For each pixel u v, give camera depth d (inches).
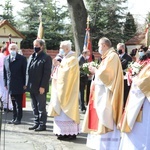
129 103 218.8
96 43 1261.1
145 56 227.6
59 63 283.6
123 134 224.8
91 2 1284.4
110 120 233.8
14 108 332.2
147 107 214.2
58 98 275.9
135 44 1101.7
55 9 1373.0
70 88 275.6
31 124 331.6
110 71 233.8
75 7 588.1
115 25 1294.3
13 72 320.8
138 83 213.3
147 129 213.6
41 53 299.1
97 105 236.8
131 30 1322.6
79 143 271.6
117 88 234.7
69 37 1250.0
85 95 426.6
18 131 302.4
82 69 391.9
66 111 273.7
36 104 307.9
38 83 297.6
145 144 213.2
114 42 1286.9
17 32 957.2
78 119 278.4
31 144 264.1
